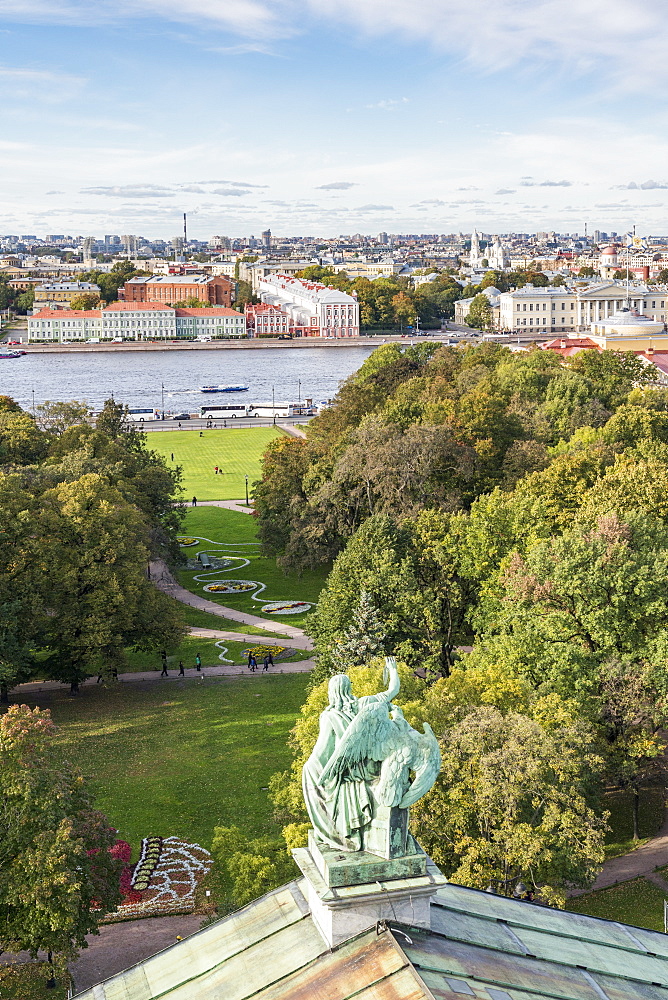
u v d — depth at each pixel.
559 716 61.66
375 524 96.38
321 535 133.25
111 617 98.38
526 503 96.19
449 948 19.73
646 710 68.44
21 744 54.00
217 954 20.58
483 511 96.81
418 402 167.12
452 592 91.31
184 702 98.25
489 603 85.56
